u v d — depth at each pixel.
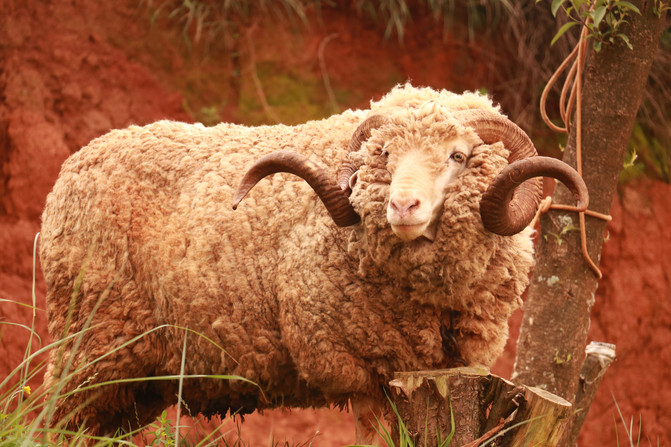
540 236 11.00
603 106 10.55
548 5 19.66
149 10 19.55
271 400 9.97
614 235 19.05
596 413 18.28
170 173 10.20
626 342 18.70
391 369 8.57
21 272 17.91
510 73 19.89
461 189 7.54
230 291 9.27
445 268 7.77
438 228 7.66
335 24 19.94
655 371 18.84
